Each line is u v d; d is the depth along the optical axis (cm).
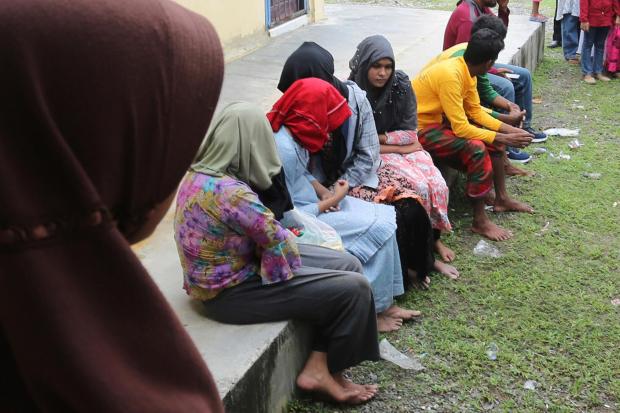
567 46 908
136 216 71
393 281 360
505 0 662
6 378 69
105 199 67
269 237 273
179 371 70
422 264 390
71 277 63
